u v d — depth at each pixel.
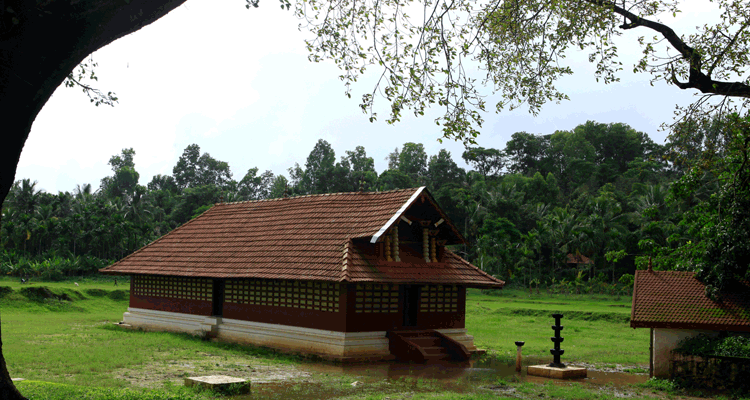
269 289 20.77
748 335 13.59
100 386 12.05
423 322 20.39
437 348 19.27
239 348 19.97
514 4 11.31
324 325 18.69
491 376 15.71
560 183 100.38
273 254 21.38
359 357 17.89
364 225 20.16
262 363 16.92
